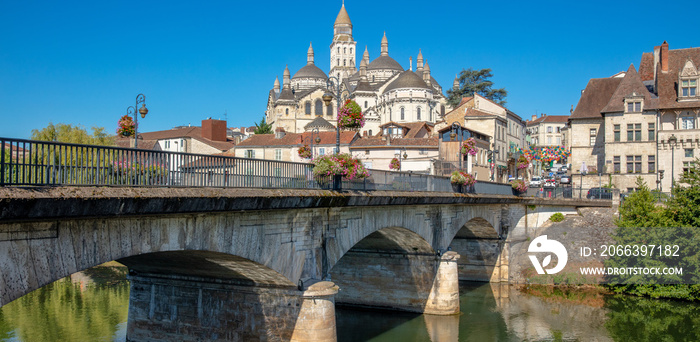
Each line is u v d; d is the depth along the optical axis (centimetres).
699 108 6400
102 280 4606
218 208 1602
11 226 1168
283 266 2039
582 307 4022
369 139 8094
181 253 1850
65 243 1271
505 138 9044
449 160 7525
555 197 5775
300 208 2030
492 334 3288
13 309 3525
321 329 2119
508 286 4741
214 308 2344
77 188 1245
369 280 3756
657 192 5594
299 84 15112
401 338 3133
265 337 2219
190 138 9500
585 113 7538
